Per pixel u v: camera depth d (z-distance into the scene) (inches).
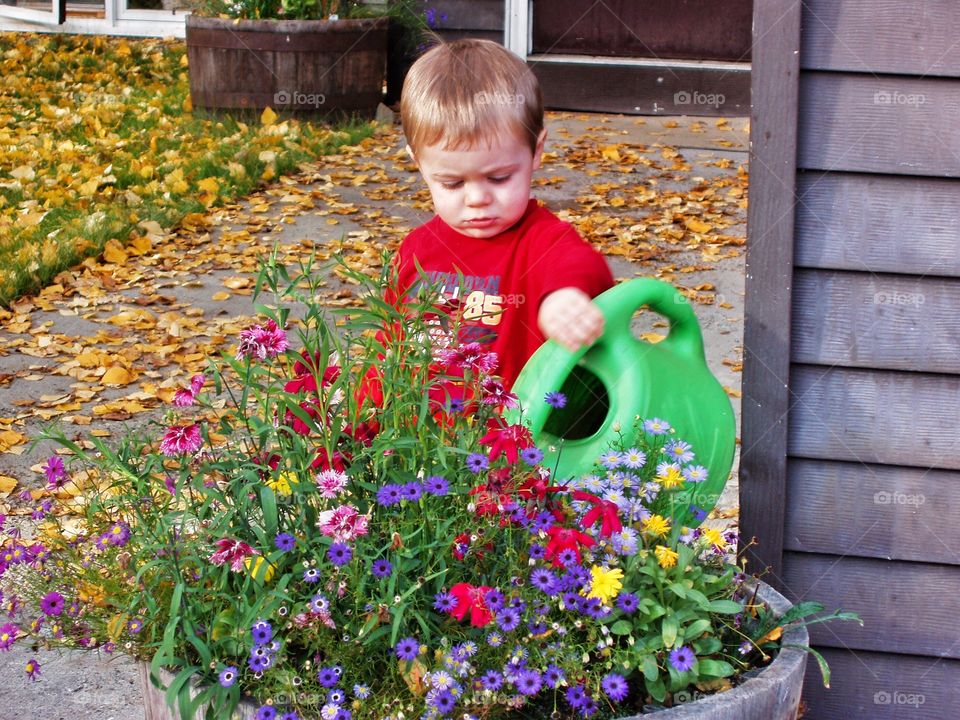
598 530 70.4
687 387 84.2
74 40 469.1
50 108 375.9
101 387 189.6
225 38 349.4
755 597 76.2
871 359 90.5
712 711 63.0
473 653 65.0
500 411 76.4
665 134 352.8
